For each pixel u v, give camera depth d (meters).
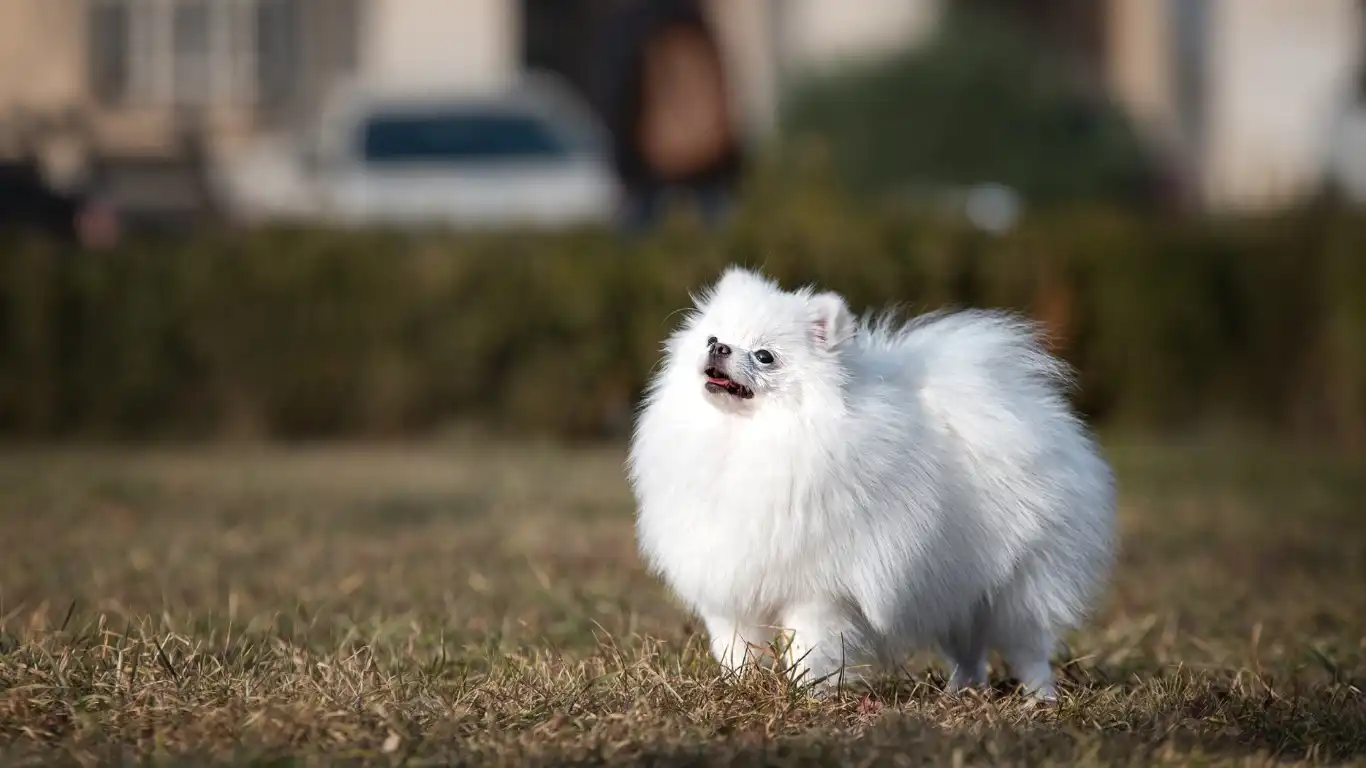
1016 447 6.46
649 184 23.31
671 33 23.47
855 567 6.12
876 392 6.29
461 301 17.09
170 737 5.41
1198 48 36.31
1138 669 7.30
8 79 32.00
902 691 6.51
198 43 31.56
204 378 17.36
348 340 17.20
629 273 16.91
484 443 17.09
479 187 22.88
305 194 23.98
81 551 10.26
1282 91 30.38
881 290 16.39
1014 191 30.23
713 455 6.18
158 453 16.16
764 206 17.48
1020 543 6.51
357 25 31.38
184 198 30.33
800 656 6.19
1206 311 16.91
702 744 5.36
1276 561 10.70
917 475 6.25
